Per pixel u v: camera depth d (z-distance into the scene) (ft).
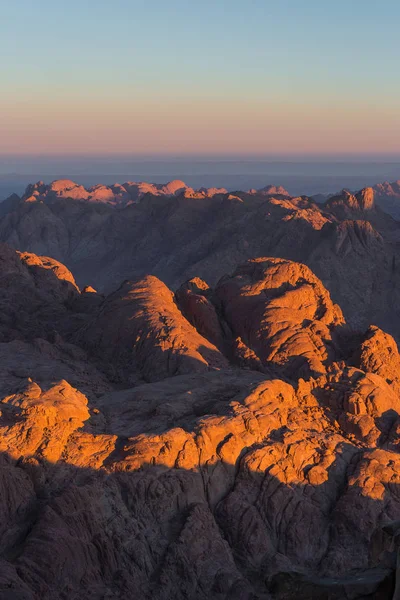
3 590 82.74
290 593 78.74
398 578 63.98
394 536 70.79
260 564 103.55
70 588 90.22
